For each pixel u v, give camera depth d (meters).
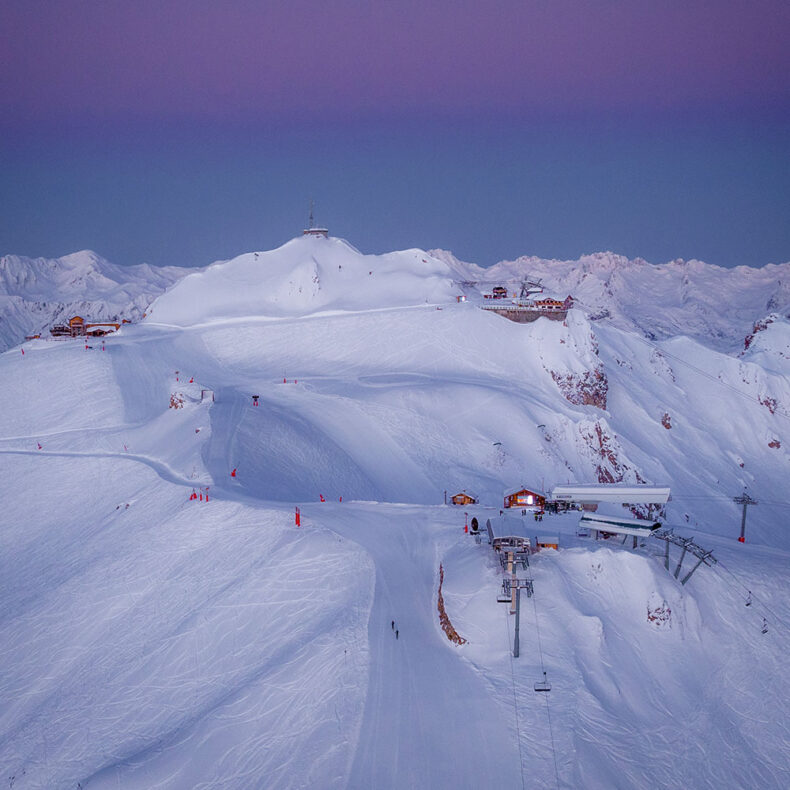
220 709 46.62
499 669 48.84
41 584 69.81
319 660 49.69
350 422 114.06
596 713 46.25
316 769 41.22
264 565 62.50
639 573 57.50
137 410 120.25
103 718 49.78
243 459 91.75
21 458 103.12
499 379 142.25
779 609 60.12
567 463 117.75
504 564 57.84
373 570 60.84
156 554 68.75
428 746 42.41
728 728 48.62
